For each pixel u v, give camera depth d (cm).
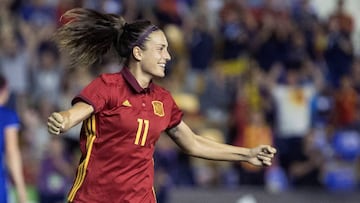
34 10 4878
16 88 4447
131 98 1725
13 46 4488
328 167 4431
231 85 4650
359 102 4897
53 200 3756
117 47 1775
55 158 3772
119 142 1706
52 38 1823
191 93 4619
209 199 3844
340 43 5309
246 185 4122
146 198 1739
